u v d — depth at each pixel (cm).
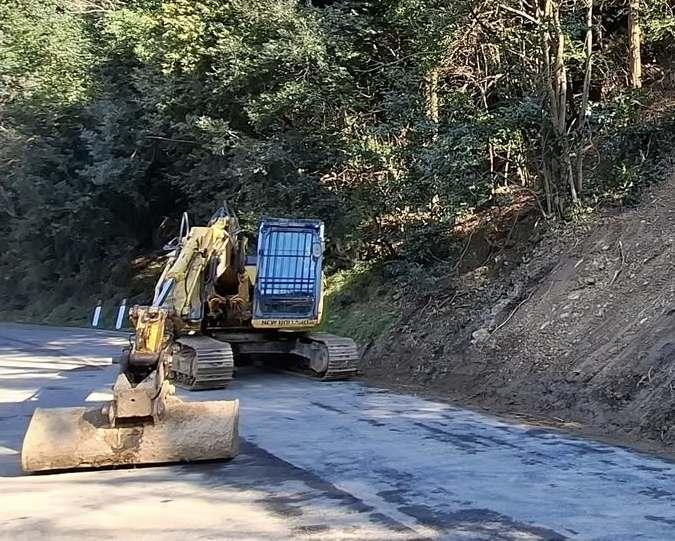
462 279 1462
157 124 2344
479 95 1590
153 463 720
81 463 702
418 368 1336
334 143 1775
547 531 518
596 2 1470
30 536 526
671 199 1218
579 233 1293
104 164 2781
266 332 1412
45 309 3825
